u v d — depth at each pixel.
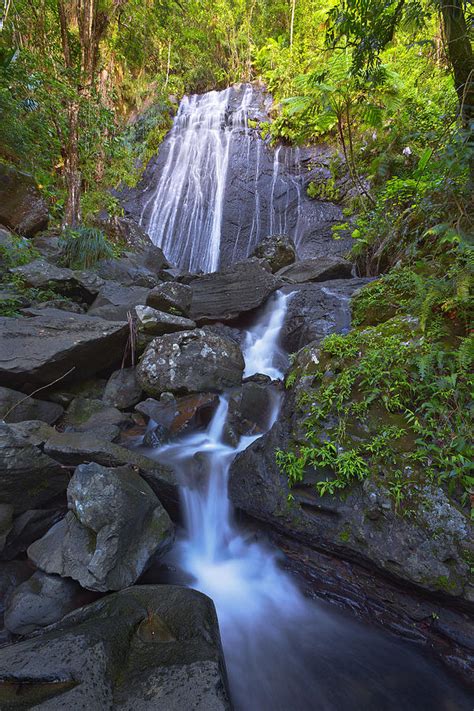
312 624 2.84
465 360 2.73
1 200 7.14
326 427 3.02
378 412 2.91
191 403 4.47
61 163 9.59
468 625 2.29
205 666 1.85
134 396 4.88
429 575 2.27
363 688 2.34
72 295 6.34
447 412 2.63
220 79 16.91
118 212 10.55
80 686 1.72
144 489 3.11
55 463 3.22
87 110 8.12
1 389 3.95
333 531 2.69
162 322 5.30
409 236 5.47
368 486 2.61
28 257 6.27
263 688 2.35
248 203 12.59
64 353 4.30
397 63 7.45
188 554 3.39
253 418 4.54
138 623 2.20
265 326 6.27
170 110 15.77
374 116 7.46
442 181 3.79
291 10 14.59
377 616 2.69
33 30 8.73
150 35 14.05
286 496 2.97
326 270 7.07
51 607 2.52
